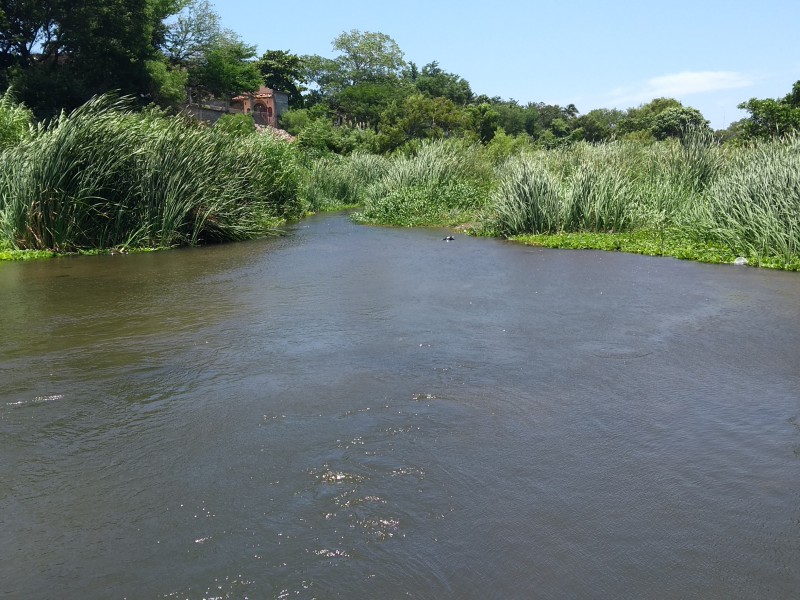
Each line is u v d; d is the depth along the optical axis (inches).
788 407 183.2
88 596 107.7
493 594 107.9
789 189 432.1
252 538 122.6
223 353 236.8
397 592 108.1
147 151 561.0
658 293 333.7
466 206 763.4
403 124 1797.5
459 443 160.4
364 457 152.9
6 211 527.5
